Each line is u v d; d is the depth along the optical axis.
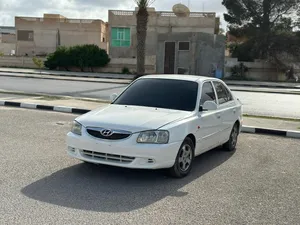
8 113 12.09
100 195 5.44
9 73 30.50
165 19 45.62
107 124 6.03
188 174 6.68
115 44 46.16
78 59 39.66
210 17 45.22
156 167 5.91
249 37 47.22
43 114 12.34
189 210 5.06
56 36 53.16
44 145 8.18
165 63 35.41
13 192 5.39
